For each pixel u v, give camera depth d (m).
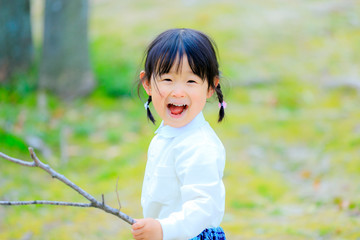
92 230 4.03
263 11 10.83
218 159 1.88
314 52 9.14
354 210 4.09
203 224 1.75
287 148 6.06
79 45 7.49
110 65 8.36
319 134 6.31
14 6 7.55
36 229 4.04
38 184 5.06
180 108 1.94
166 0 11.67
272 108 7.36
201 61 1.89
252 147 6.07
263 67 8.55
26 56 7.77
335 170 5.18
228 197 4.79
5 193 4.70
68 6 7.34
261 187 5.02
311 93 7.77
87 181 5.29
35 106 7.10
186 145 1.90
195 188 1.79
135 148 6.12
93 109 7.25
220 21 10.12
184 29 1.98
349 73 8.34
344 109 7.17
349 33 9.86
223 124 6.75
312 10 10.93
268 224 4.05
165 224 1.70
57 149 6.11
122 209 4.49
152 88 1.95
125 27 10.09
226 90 7.60
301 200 4.64
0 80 7.52
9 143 5.64
